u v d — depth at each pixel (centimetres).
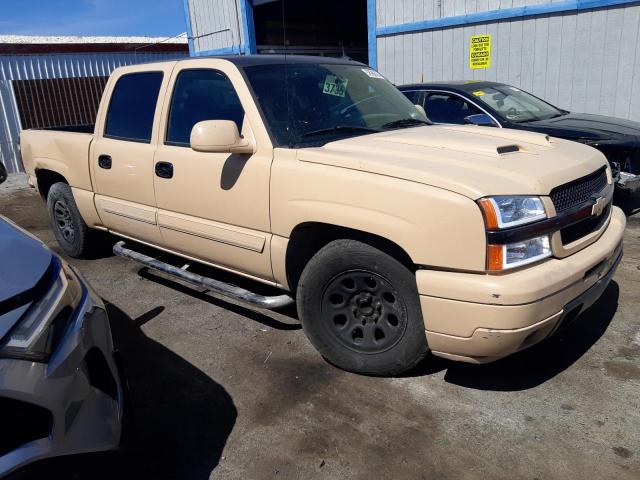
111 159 445
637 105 780
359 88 417
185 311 431
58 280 236
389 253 295
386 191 282
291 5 1355
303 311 333
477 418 286
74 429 207
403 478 248
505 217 259
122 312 435
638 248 529
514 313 256
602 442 265
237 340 380
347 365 327
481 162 294
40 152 534
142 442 281
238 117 357
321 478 251
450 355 284
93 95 1437
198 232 384
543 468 250
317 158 312
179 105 397
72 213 522
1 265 227
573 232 293
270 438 279
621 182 570
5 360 190
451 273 269
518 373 325
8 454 188
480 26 902
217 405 309
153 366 353
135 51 1598
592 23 791
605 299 418
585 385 311
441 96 678
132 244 518
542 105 702
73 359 213
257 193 338
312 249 339
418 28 973
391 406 299
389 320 313
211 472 259
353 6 1537
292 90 372
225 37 1327
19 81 1334
